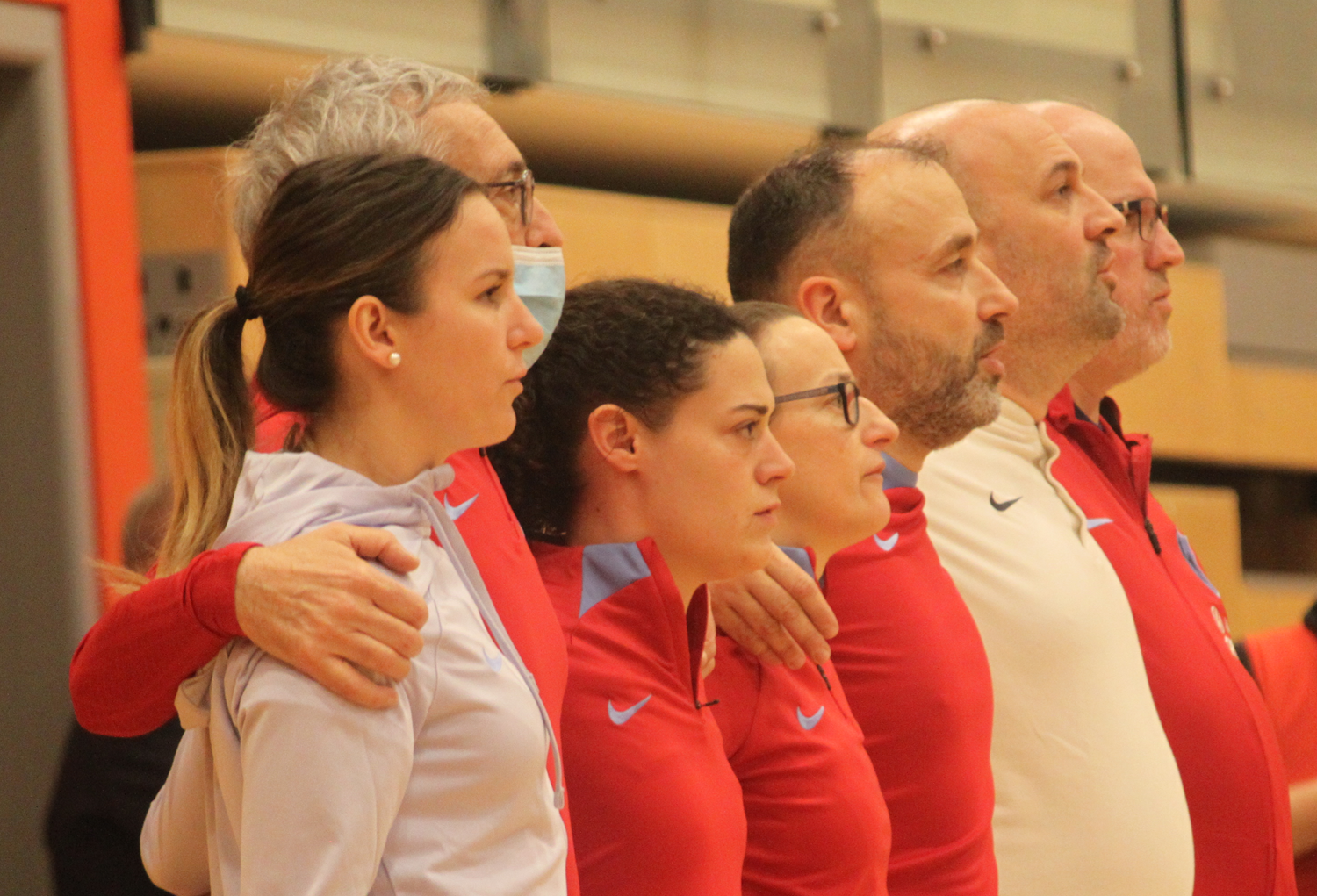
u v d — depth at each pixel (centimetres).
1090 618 772
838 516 612
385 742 383
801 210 714
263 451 477
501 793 405
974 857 668
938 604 686
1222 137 1894
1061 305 827
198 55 1177
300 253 417
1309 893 998
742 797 563
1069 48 1762
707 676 571
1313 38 1992
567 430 558
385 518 417
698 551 544
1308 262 2116
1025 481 816
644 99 1416
